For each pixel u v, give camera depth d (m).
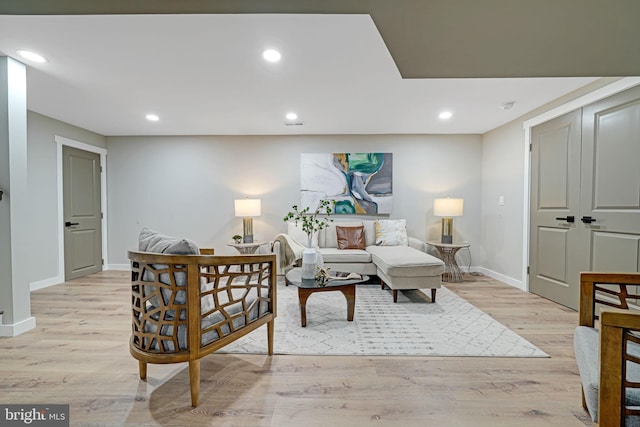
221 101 3.16
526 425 1.38
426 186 4.60
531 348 2.10
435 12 1.17
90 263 4.39
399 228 4.28
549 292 3.20
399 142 4.61
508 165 3.91
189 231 4.70
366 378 1.74
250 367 1.86
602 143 2.57
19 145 2.32
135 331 1.59
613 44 1.42
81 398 1.55
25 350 2.06
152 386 1.66
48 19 1.76
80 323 2.53
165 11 1.17
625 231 2.39
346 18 1.76
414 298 3.26
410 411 1.47
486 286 3.78
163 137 4.65
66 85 2.73
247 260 1.73
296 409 1.48
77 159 4.18
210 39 1.99
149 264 1.48
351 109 3.42
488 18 1.21
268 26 1.84
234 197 4.67
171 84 2.71
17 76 2.29
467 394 1.60
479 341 2.21
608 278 1.47
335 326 2.49
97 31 1.89
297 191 4.64
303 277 2.68
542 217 3.31
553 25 1.26
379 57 2.23
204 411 1.46
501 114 3.59
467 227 4.59
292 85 2.74
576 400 1.55
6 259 2.27
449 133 4.54
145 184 4.68
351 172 4.57
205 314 1.52
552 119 3.16
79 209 4.21
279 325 2.51
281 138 4.63
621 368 0.96
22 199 2.34
